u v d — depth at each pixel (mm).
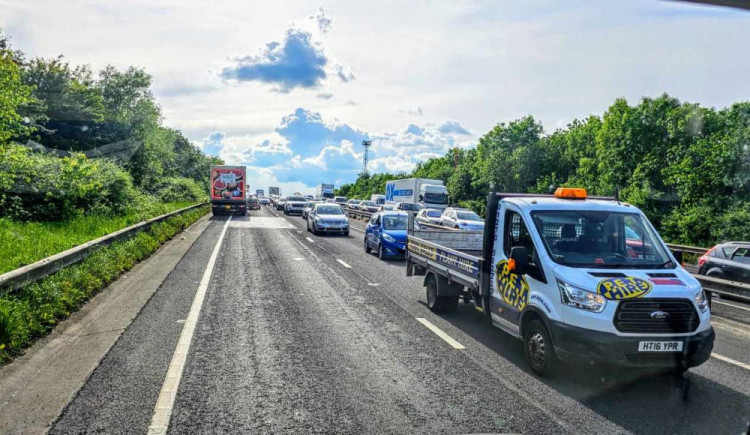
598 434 4582
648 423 4828
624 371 6309
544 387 5727
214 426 4613
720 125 31344
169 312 8766
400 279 13227
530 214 6711
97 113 37500
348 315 8992
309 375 5957
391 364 6418
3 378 5625
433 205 42750
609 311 5445
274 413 4910
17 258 11000
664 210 29094
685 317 5535
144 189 42281
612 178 34031
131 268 13336
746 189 23875
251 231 26797
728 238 23203
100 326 7801
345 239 24797
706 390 5719
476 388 5664
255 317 8625
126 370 5945
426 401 5270
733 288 9891
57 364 6102
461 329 8227
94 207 21953
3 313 6602
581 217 6684
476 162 54000
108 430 4480
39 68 34781
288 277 12820
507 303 6891
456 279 8422
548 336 5938
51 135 34812
